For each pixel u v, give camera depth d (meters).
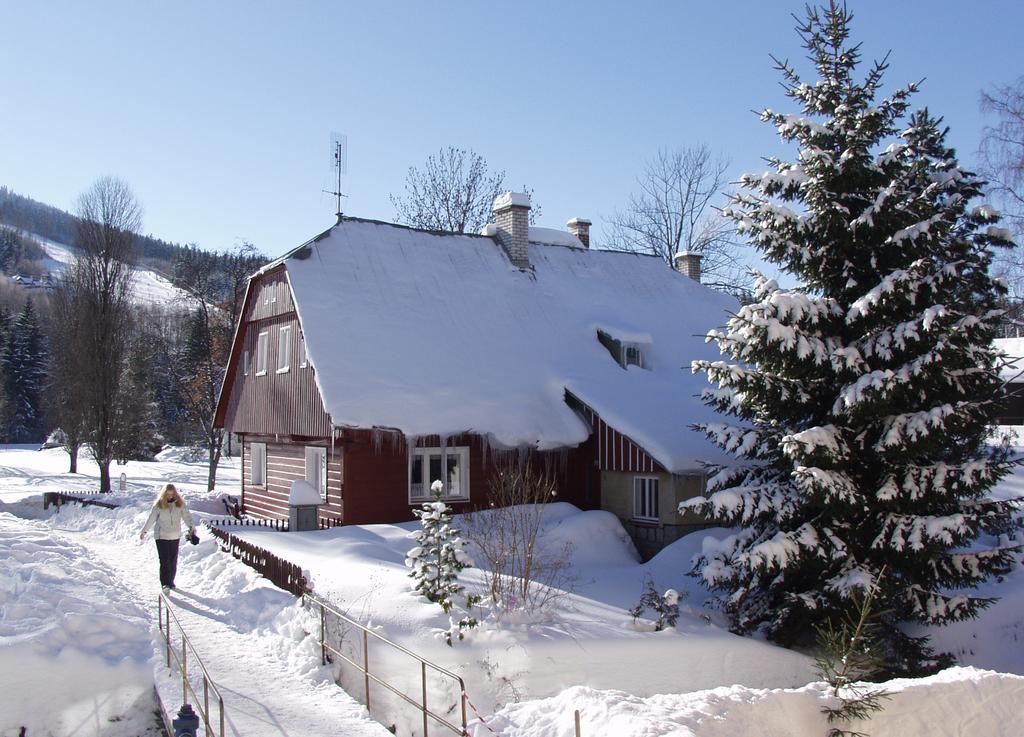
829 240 13.88
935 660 13.20
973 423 12.83
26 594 11.39
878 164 13.83
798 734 8.29
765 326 13.10
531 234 29.75
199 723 8.15
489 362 22.94
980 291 14.38
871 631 12.21
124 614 11.86
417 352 22.17
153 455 62.50
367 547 16.23
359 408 19.84
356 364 20.98
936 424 12.27
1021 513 18.36
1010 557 13.40
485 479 21.75
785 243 14.09
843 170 13.64
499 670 11.12
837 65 14.22
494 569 13.59
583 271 29.09
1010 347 38.06
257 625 12.39
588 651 11.79
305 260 23.33
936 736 8.78
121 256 39.00
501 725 8.25
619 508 21.58
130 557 18.31
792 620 13.41
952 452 13.98
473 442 21.20
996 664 14.54
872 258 13.61
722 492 13.59
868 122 13.59
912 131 14.89
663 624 13.07
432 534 12.67
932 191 13.66
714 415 22.39
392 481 21.00
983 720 9.02
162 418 67.69
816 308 13.36
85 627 10.67
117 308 38.62
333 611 11.02
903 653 13.02
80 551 16.27
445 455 21.69
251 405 27.23
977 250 14.30
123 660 10.23
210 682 8.37
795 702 8.48
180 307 79.38
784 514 13.37
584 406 22.47
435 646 11.26
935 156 15.02
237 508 28.42
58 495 28.42
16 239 181.38
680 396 23.45
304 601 12.34
